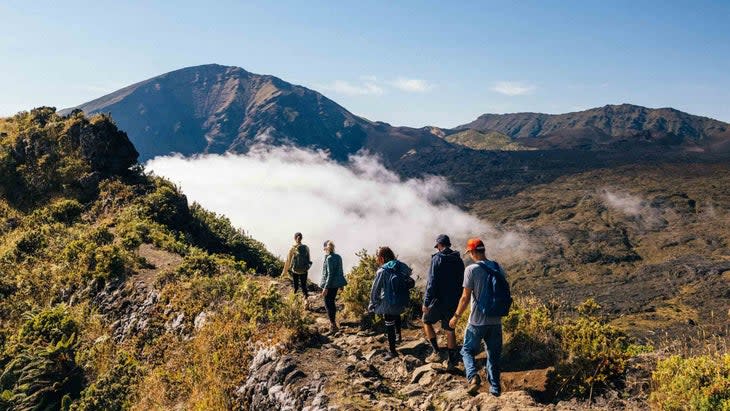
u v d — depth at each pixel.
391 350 9.27
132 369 12.64
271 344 9.77
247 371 9.71
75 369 13.64
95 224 25.47
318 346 9.70
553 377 7.36
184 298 14.02
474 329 7.06
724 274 183.00
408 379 8.42
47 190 29.30
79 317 15.66
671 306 153.12
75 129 31.81
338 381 8.02
